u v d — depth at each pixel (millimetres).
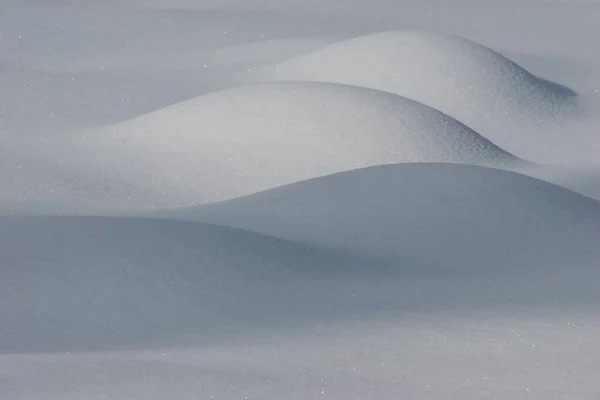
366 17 117188
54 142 62125
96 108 75438
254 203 46812
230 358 28047
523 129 70875
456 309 33469
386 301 34156
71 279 33219
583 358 29422
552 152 67500
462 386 26703
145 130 61375
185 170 56531
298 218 44375
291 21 111750
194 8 122875
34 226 37562
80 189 53719
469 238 41656
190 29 105938
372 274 37469
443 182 46125
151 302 32500
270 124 59000
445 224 42750
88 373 25531
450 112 72875
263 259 36719
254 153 57531
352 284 35906
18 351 27984
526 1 132750
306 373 27094
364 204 44938
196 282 34188
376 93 62031
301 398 25047
